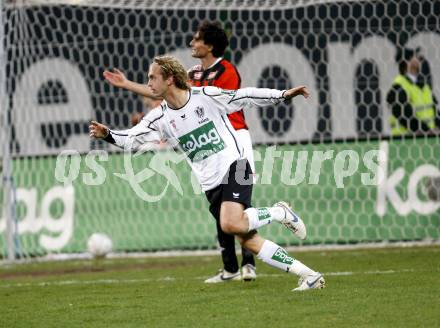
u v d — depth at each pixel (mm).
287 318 17266
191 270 29188
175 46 38312
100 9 39281
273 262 21281
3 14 35906
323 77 36500
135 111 38594
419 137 34375
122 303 20719
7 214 35406
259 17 37688
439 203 34125
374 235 34812
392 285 21953
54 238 37031
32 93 38250
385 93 35812
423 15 35500
